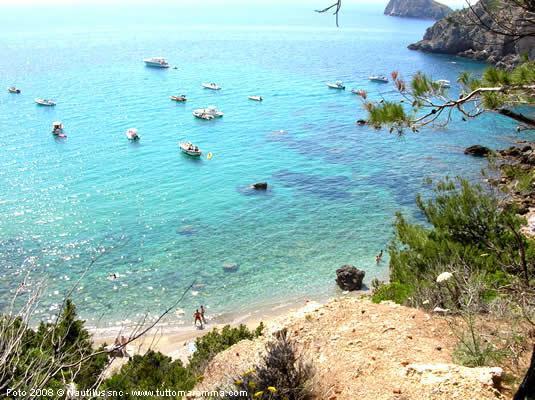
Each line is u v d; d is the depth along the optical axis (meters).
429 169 61.69
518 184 16.86
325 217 49.38
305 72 138.00
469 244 17.70
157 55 172.75
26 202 51.56
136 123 85.25
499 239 17.45
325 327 12.80
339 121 86.81
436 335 11.84
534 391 8.12
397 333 11.92
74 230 45.66
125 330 31.78
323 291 37.00
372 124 9.81
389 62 153.00
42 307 33.66
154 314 33.94
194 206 51.88
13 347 6.13
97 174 60.84
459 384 8.88
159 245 43.50
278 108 97.00
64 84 118.06
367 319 12.91
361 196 54.31
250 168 63.72
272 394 8.94
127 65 149.25
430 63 148.12
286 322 13.56
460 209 18.66
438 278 13.30
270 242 44.44
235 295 36.47
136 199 53.44
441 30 171.62
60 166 63.12
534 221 22.33
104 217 48.66
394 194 54.59
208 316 33.84
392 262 19.41
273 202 53.03
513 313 12.01
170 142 74.94
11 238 43.62
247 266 40.50
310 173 61.62
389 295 17.61
